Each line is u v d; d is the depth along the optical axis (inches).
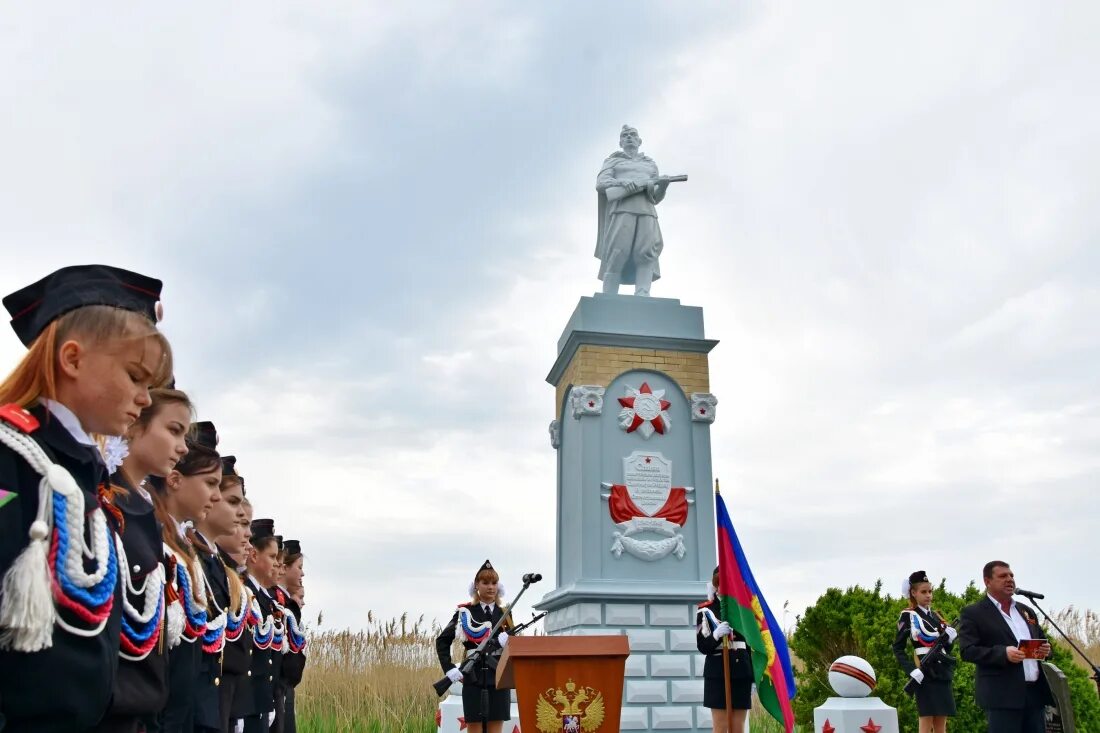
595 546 586.6
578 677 265.0
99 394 106.6
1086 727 480.1
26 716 94.7
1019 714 353.4
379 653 698.8
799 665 655.1
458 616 418.0
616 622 569.0
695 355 636.1
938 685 430.9
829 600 564.7
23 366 105.1
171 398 145.0
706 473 616.1
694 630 575.8
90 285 111.2
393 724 646.5
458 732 470.0
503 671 297.4
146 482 172.9
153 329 111.6
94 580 100.8
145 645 121.8
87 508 104.8
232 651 229.6
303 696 662.5
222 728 223.0
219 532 214.7
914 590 446.9
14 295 111.0
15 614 88.7
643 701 558.3
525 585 380.5
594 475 598.9
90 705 99.5
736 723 426.6
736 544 365.1
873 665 522.6
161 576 129.1
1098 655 737.6
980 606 370.0
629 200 668.7
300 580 395.2
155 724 128.7
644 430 611.8
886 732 422.3
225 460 245.6
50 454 101.3
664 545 592.4
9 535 92.4
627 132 689.0
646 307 640.4
